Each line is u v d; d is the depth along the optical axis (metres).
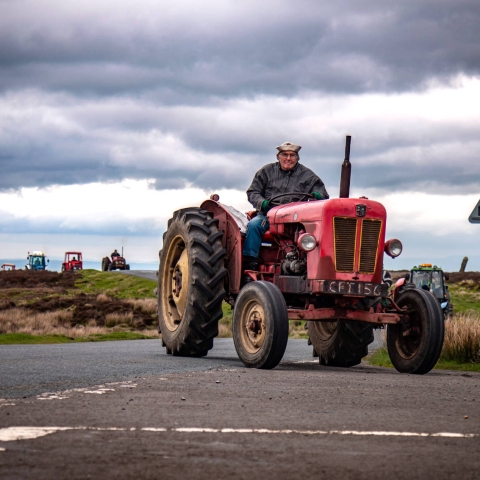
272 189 17.42
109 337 34.94
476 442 6.46
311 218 15.26
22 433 6.33
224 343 29.33
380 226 15.12
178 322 18.89
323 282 14.70
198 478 4.91
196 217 18.16
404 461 5.59
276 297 14.29
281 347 14.07
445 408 8.77
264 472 5.12
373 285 14.89
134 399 8.81
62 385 10.35
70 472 4.98
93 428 6.68
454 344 18.77
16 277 94.25
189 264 17.52
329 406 8.66
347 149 16.31
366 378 12.62
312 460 5.55
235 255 17.14
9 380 11.05
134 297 80.12
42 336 31.39
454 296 73.94
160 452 5.70
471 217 17.53
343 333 16.86
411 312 15.05
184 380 11.23
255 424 7.14
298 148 17.48
